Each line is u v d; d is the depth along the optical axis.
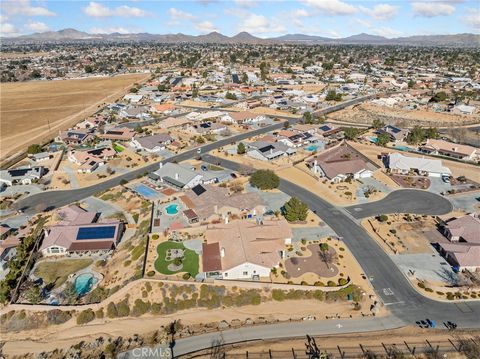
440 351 55.94
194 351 58.00
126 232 90.19
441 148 138.62
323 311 65.25
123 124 186.62
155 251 79.56
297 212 90.00
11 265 75.62
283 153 136.12
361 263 76.50
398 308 64.94
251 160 133.00
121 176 121.88
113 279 73.31
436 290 68.62
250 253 73.06
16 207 102.88
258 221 91.19
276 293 68.38
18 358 59.03
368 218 93.69
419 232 87.31
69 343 61.22
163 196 105.56
